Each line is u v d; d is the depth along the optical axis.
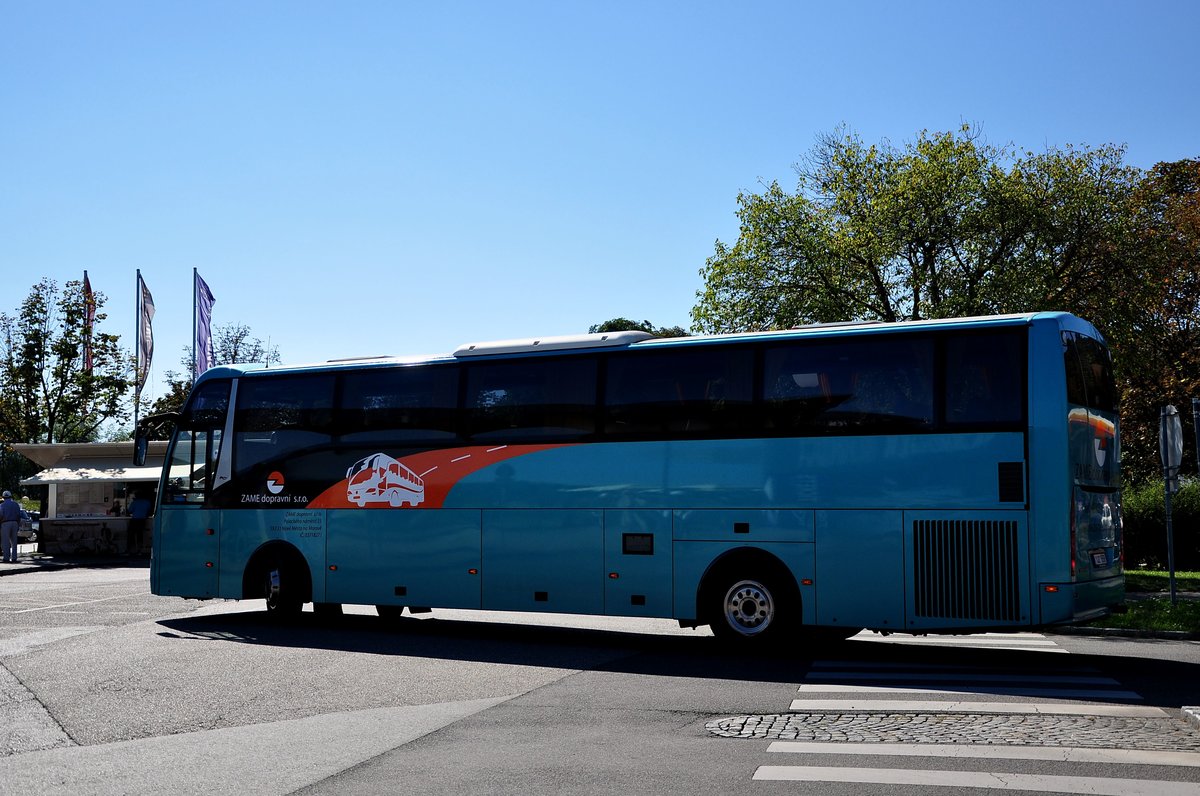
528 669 12.35
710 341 14.20
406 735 8.71
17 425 52.78
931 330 12.97
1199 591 21.14
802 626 13.30
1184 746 7.86
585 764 7.54
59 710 9.97
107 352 54.06
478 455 15.55
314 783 7.18
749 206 36.41
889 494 12.88
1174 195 42.97
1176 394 40.25
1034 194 33.03
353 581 16.47
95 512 37.91
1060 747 7.84
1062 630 16.97
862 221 34.91
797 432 13.45
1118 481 13.52
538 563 14.93
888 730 8.58
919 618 12.62
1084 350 12.96
